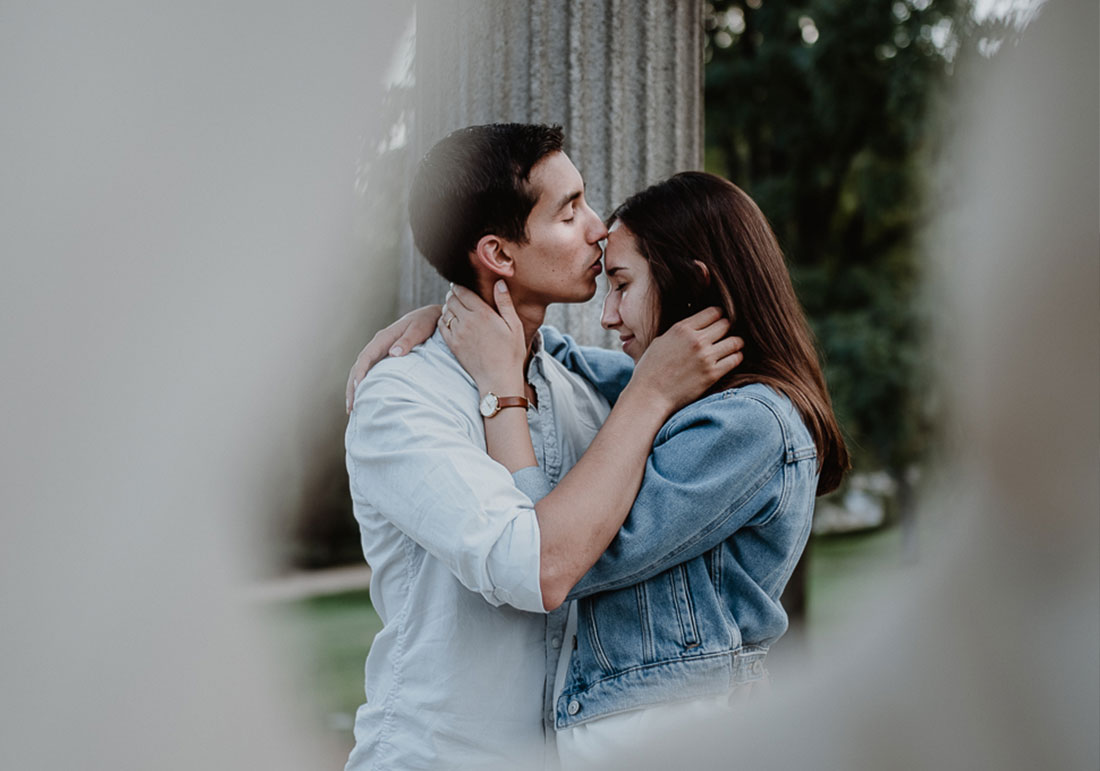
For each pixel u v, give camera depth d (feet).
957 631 4.62
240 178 7.10
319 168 7.75
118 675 6.83
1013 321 4.55
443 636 5.35
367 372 5.71
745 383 5.38
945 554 4.76
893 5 26.84
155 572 6.91
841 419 27.68
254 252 7.52
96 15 6.14
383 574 5.65
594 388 6.45
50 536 6.41
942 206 26.37
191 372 7.29
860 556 37.47
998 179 4.74
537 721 5.49
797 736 4.91
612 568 5.10
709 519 5.12
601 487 5.00
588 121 7.96
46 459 6.34
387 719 5.44
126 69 6.24
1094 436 4.47
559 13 7.89
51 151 6.09
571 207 5.65
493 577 4.83
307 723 16.33
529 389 5.93
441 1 7.88
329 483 28.89
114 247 6.43
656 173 8.22
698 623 5.21
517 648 5.42
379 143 8.13
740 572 5.32
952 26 24.48
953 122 24.11
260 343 10.39
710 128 30.40
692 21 8.54
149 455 6.84
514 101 7.84
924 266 28.25
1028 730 4.42
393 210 8.93
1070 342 4.45
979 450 4.65
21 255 6.08
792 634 19.65
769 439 5.17
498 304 5.56
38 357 6.27
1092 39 4.85
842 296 29.58
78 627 6.54
